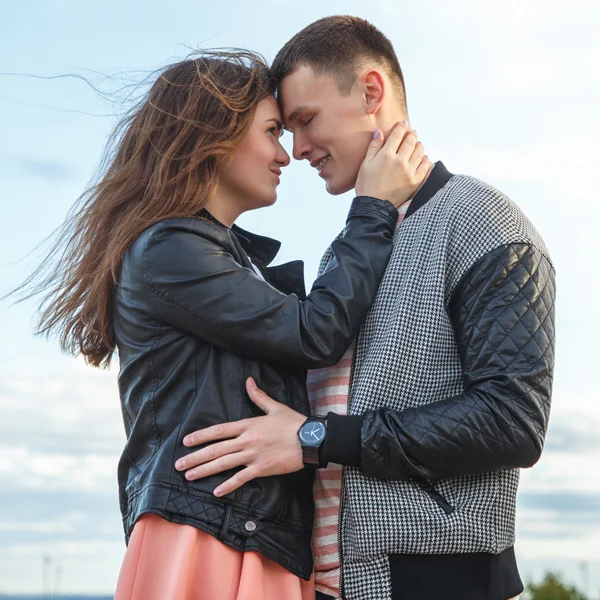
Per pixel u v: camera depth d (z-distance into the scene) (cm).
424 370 235
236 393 231
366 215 248
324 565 234
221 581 217
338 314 232
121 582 218
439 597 223
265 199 261
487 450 220
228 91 253
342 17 275
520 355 224
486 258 232
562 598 2352
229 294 231
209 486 222
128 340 240
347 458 224
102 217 254
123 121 263
